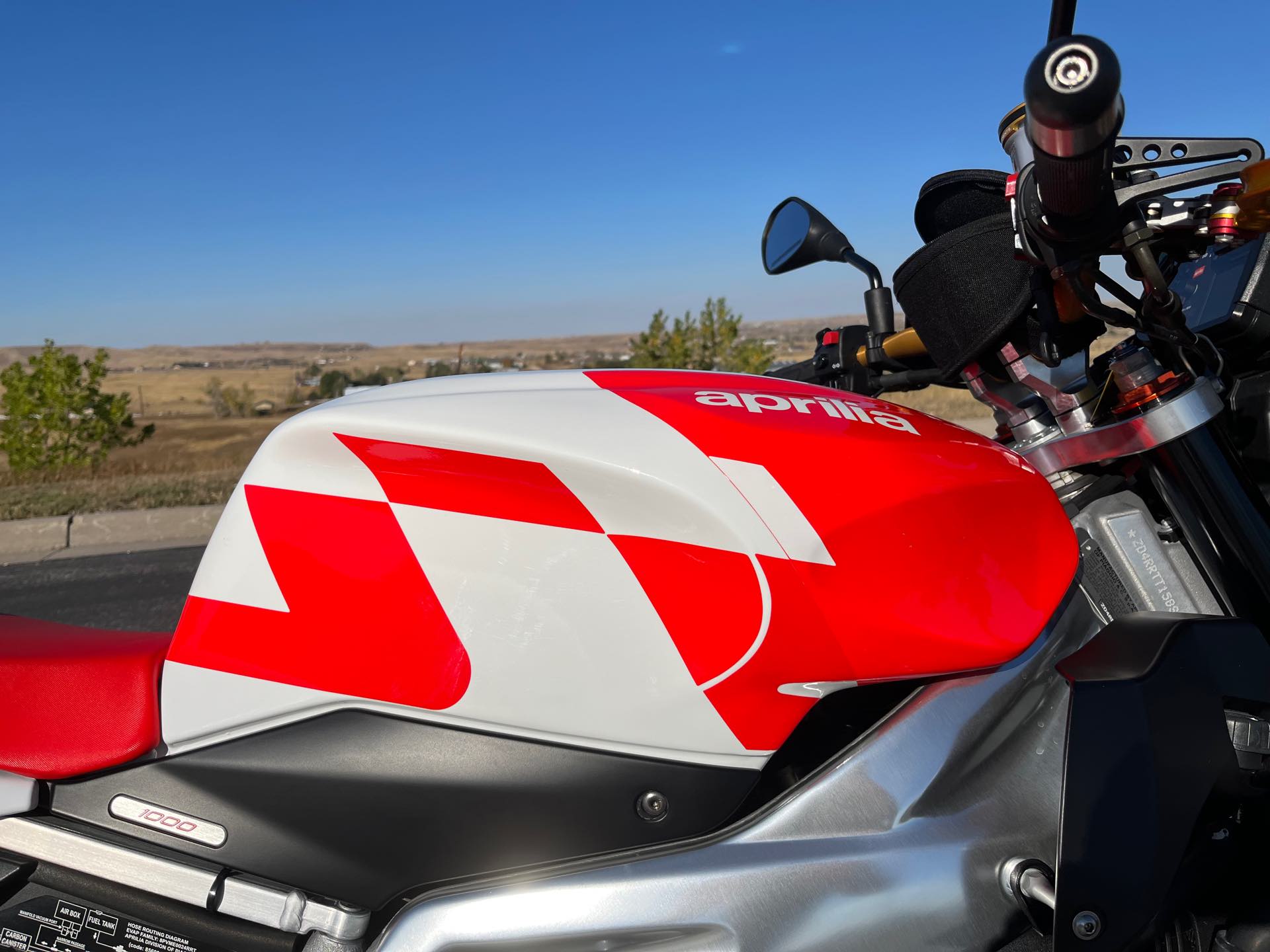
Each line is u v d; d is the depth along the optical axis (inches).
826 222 81.4
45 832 56.2
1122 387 58.7
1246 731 53.1
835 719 58.2
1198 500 58.8
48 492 322.7
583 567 51.6
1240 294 59.5
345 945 53.4
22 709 57.6
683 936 51.0
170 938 55.2
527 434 51.4
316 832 53.5
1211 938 56.9
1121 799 49.2
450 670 52.4
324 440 53.2
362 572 52.9
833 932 50.8
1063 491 63.3
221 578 54.4
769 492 51.2
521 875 52.8
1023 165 52.6
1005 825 53.7
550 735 52.4
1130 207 50.7
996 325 58.6
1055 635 57.7
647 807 52.6
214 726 54.5
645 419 52.7
